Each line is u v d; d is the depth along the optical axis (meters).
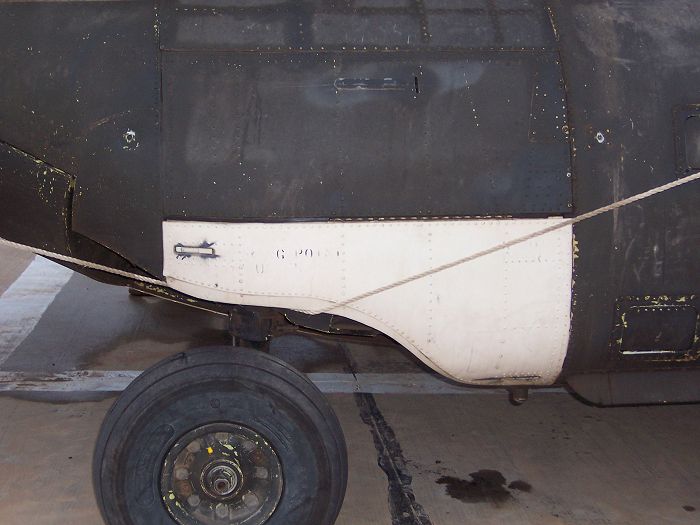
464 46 3.24
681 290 3.37
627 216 3.29
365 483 4.00
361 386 5.09
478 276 3.24
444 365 3.38
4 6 3.19
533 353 3.38
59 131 3.14
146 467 3.10
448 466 4.19
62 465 4.09
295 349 5.60
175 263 3.15
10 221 3.27
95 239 3.18
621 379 3.56
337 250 3.15
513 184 3.21
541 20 3.33
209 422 3.10
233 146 3.11
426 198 3.16
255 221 3.12
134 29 3.15
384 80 3.17
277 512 3.17
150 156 3.11
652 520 3.78
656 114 3.32
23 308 6.16
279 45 3.16
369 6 3.25
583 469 4.20
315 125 3.13
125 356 5.44
